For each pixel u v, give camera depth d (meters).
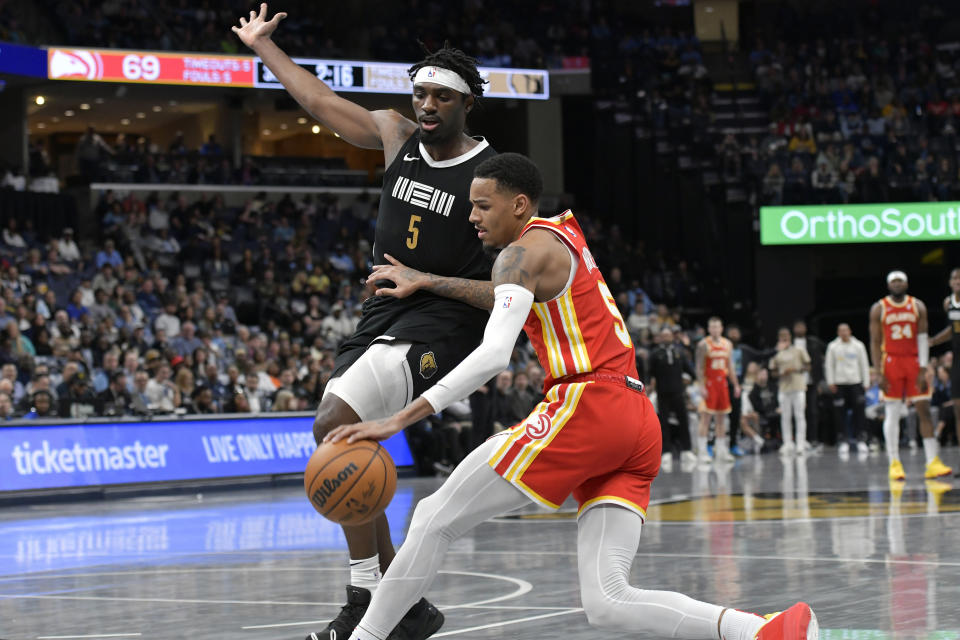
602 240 27.17
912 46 32.31
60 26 24.56
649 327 22.75
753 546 7.87
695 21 34.62
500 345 3.92
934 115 29.86
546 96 27.53
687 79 30.33
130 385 16.42
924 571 6.46
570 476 3.99
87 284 20.39
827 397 21.53
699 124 29.20
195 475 15.30
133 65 23.67
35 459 14.00
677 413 17.83
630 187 29.16
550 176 29.77
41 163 24.84
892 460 13.32
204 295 21.66
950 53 31.69
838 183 26.77
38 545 9.62
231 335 20.72
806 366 19.56
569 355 4.07
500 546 8.45
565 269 4.04
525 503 4.06
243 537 9.83
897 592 5.78
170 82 24.02
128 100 28.12
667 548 7.91
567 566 7.27
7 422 13.93
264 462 16.11
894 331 13.24
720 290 26.84
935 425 20.75
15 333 16.69
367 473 4.00
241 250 24.66
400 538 8.93
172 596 6.56
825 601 5.58
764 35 34.41
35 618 5.89
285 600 6.27
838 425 19.80
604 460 4.01
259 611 5.92
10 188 22.08
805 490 12.29
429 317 4.81
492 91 26.83
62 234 23.20
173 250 23.86
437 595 6.23
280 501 13.77
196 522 11.34
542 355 4.16
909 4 34.28
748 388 20.88
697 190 27.42
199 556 8.57
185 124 30.92
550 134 29.77
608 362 4.09
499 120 30.88
